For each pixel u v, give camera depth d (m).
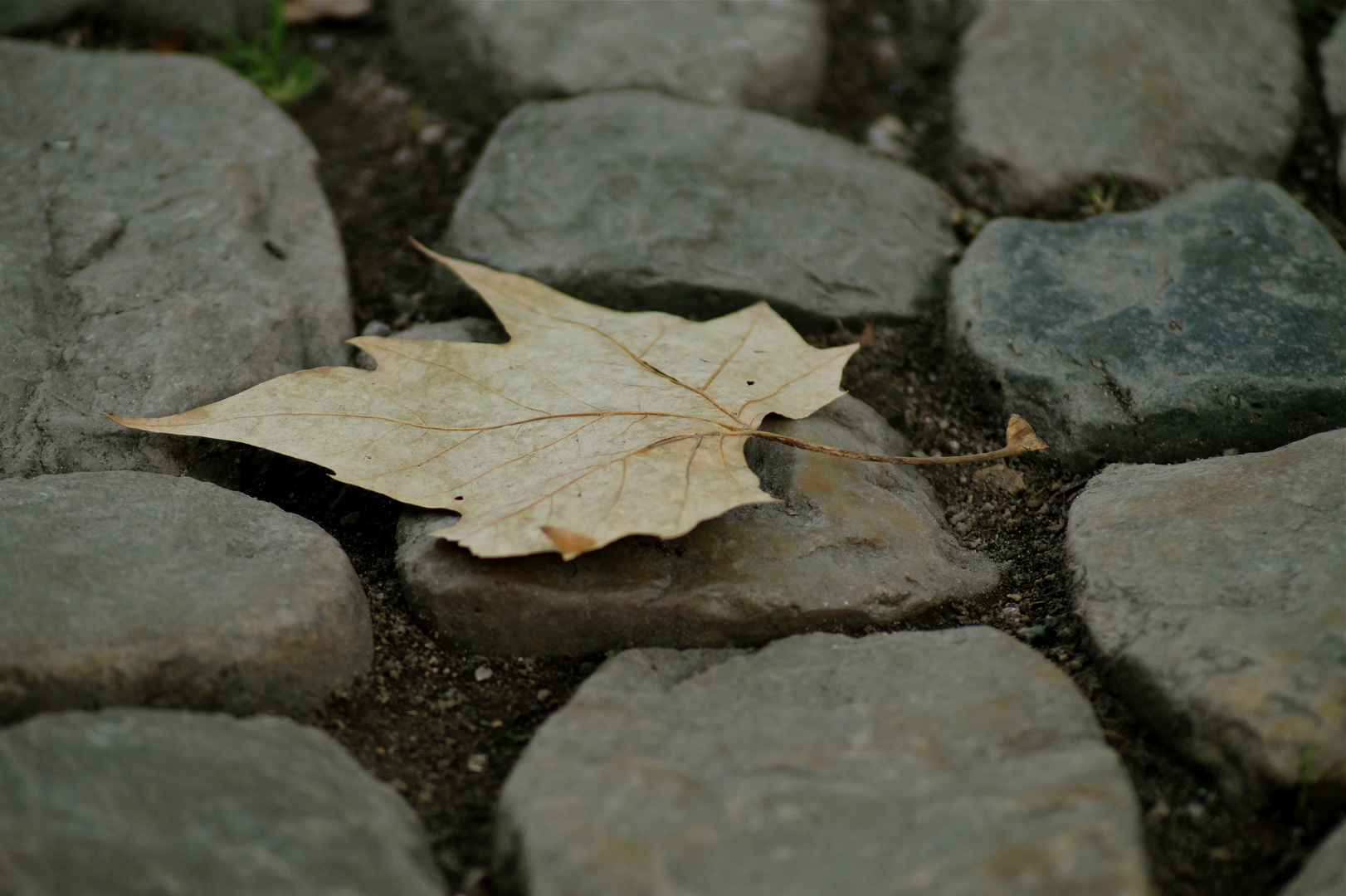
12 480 0.94
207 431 0.95
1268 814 0.90
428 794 0.91
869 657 0.93
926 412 1.01
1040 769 0.89
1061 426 0.99
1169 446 0.98
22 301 1.00
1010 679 0.92
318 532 0.94
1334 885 0.88
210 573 0.92
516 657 0.94
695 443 0.95
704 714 0.91
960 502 0.99
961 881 0.87
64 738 0.89
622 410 0.96
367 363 1.01
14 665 0.90
